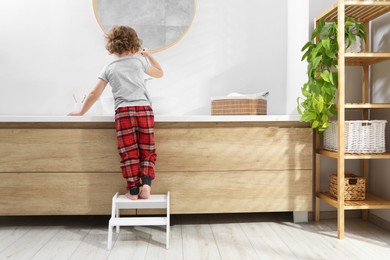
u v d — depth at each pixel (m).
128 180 1.79
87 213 1.90
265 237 1.79
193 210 1.93
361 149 1.84
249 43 2.45
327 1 2.08
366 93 2.11
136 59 1.91
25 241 1.73
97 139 1.89
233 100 2.07
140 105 1.82
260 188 1.95
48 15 2.37
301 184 1.96
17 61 2.37
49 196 1.89
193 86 2.43
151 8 2.41
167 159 1.91
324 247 1.65
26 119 1.84
